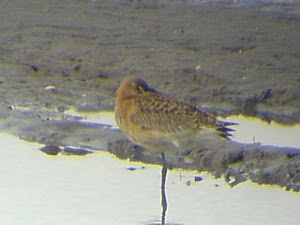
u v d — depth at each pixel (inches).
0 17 745.6
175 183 471.5
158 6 783.1
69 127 542.9
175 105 458.0
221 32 713.6
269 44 685.3
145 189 465.4
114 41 693.9
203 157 489.4
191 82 615.2
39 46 684.1
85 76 636.1
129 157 504.7
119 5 789.2
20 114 564.7
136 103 461.1
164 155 475.5
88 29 721.6
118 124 474.6
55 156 508.7
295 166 471.8
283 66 641.0
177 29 723.4
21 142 527.8
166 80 618.8
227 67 637.9
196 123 453.7
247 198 450.6
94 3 794.8
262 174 471.8
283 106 581.0
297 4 779.4
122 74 634.2
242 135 529.0
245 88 601.6
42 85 617.6
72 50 675.4
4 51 674.2
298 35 708.7
